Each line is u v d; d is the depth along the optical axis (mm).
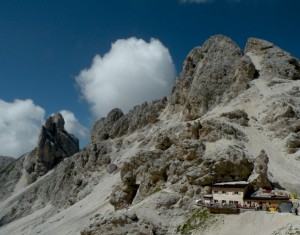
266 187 99250
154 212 95125
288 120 137875
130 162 137125
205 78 185750
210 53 199375
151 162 128375
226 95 174000
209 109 174875
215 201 93625
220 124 122938
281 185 104562
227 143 114062
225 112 144375
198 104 178750
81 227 137875
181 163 109188
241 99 161375
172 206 96625
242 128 137125
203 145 111125
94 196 186000
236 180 100250
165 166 113562
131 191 128625
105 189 186375
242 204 89500
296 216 76375
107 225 91938
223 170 100688
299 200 92812
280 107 143875
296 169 117750
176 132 140875
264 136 136750
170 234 89562
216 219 86938
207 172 100688
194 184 100625
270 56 189250
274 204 87562
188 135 123375
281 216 78188
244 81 172625
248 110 153875
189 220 91375
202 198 96250
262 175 99125
